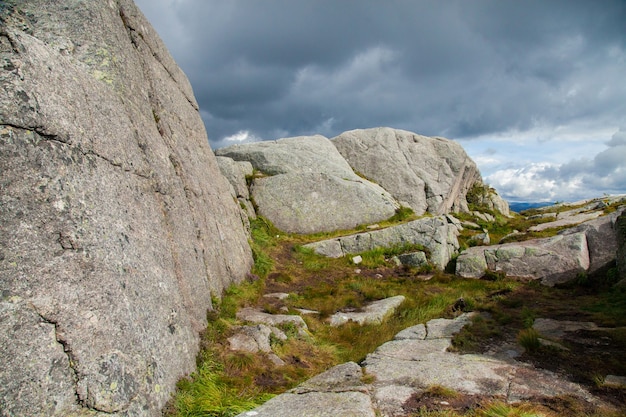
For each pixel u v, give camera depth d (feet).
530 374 23.57
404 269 66.95
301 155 96.43
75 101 20.17
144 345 18.76
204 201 39.83
